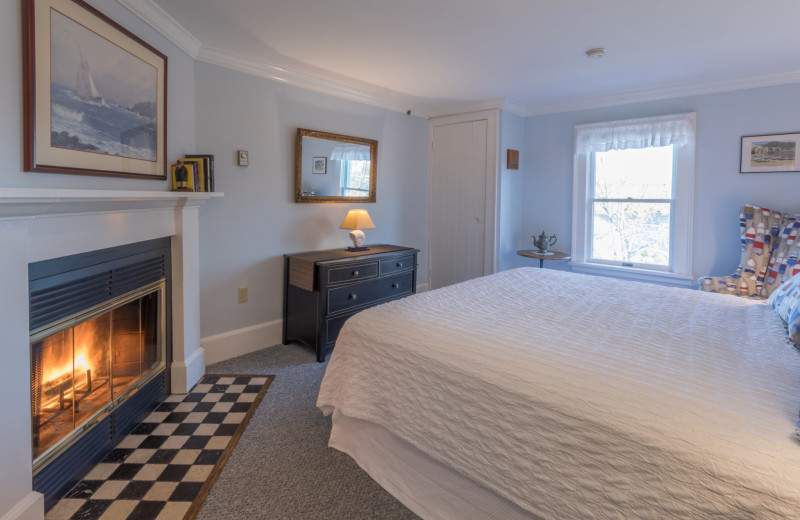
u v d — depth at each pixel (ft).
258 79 10.16
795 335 4.86
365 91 12.44
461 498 4.76
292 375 9.25
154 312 7.68
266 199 10.59
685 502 3.12
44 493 5.00
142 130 6.93
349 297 10.69
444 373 4.87
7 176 4.38
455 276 14.97
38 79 4.69
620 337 5.38
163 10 7.27
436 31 8.17
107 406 6.26
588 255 13.84
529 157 14.80
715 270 11.53
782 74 10.37
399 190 14.25
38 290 4.79
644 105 12.44
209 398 8.13
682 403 3.67
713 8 7.14
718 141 11.32
